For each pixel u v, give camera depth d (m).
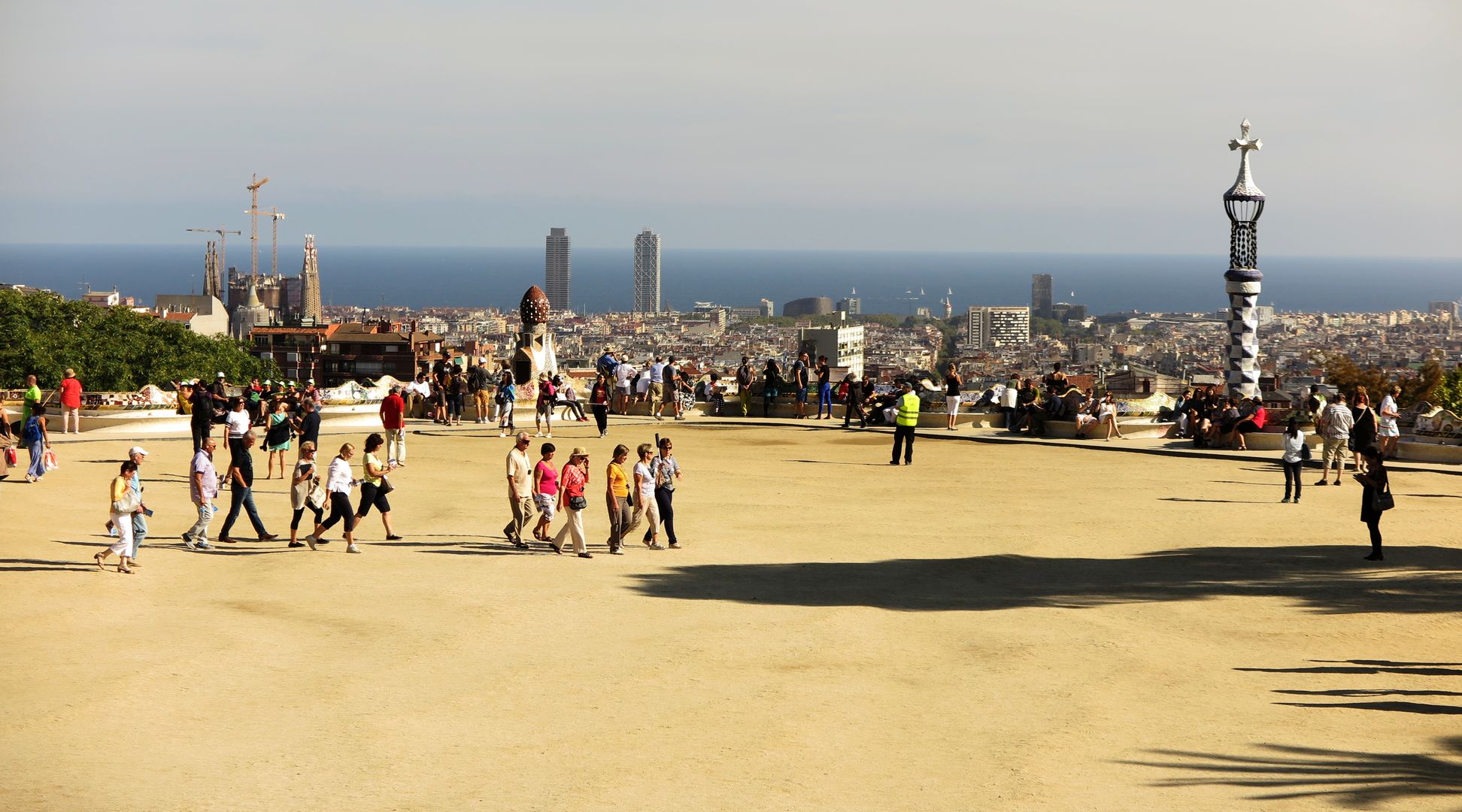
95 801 12.09
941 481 33.94
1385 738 13.79
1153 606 20.09
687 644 17.94
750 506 29.81
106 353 102.50
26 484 31.36
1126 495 31.58
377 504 25.44
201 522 24.56
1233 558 23.70
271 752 13.52
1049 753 13.39
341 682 16.08
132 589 21.00
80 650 17.31
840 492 31.91
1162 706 15.03
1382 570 22.48
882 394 49.25
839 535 26.23
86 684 15.81
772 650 17.59
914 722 14.51
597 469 36.09
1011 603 20.42
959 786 12.45
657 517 25.02
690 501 30.56
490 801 12.12
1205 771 12.81
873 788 12.42
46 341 99.12
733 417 51.56
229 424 33.34
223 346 119.69
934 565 23.30
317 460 37.19
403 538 26.02
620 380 51.47
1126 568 22.94
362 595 20.88
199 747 13.67
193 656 17.14
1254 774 12.69
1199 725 14.30
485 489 32.38
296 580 21.91
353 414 46.41
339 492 24.36
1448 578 21.77
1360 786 12.34
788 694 15.59
